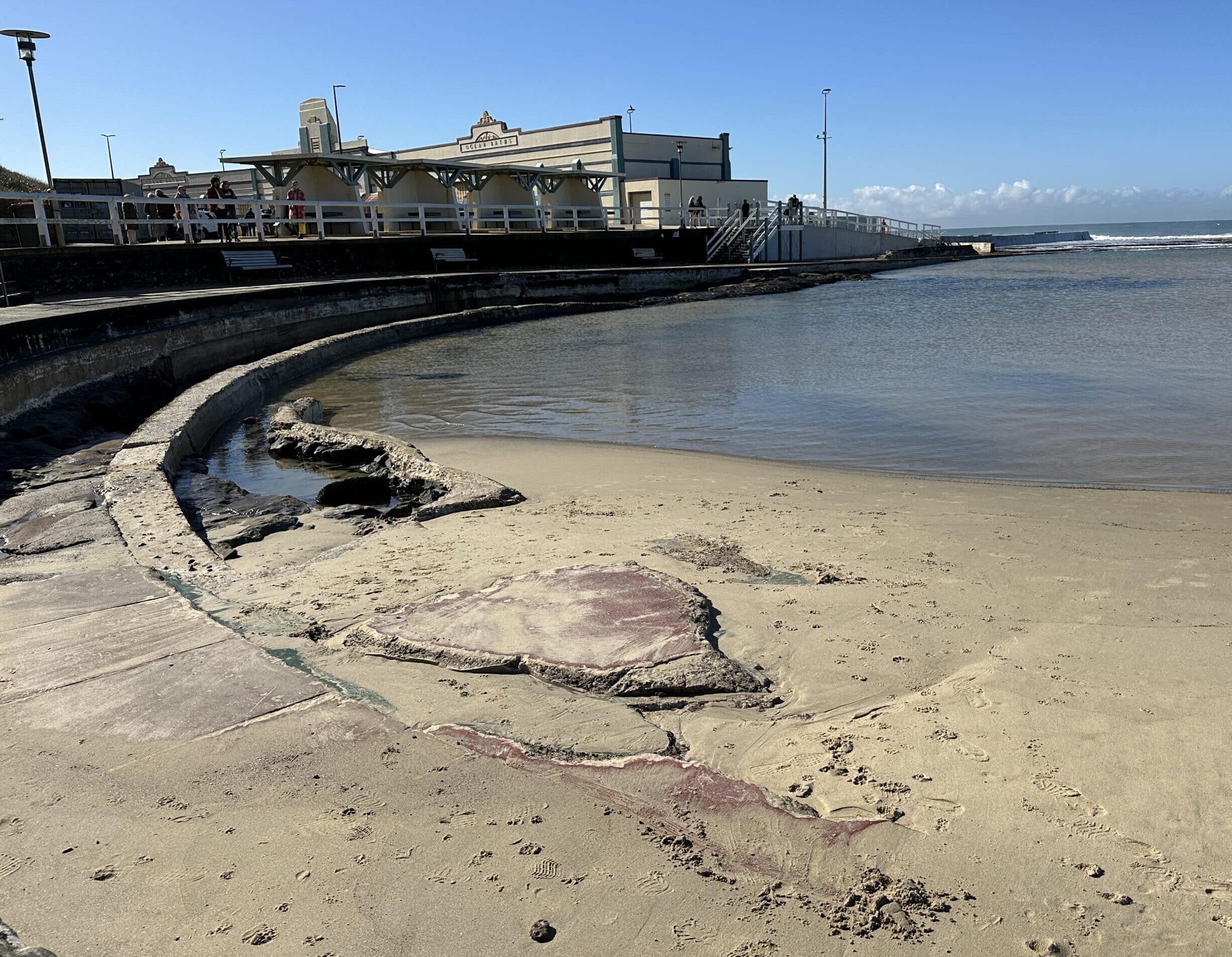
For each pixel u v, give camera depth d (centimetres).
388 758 329
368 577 543
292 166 3200
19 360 1078
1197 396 1205
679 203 5081
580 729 354
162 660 411
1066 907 254
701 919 248
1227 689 386
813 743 346
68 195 2175
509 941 239
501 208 3381
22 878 264
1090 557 582
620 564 543
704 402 1287
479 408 1305
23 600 491
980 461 902
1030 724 357
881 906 254
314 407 1246
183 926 244
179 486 838
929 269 5116
